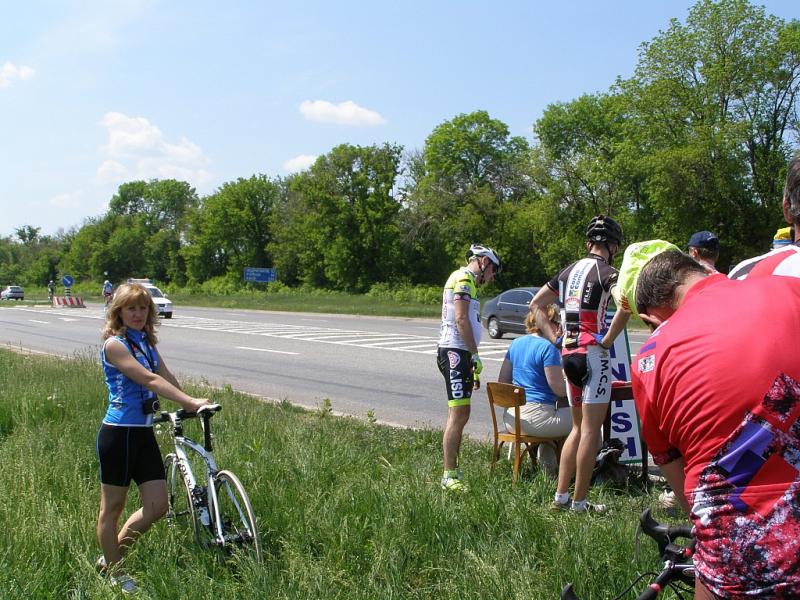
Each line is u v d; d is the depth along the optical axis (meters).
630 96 40.28
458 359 5.47
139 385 4.25
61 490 5.44
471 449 6.88
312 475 5.58
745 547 1.91
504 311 20.97
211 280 86.31
